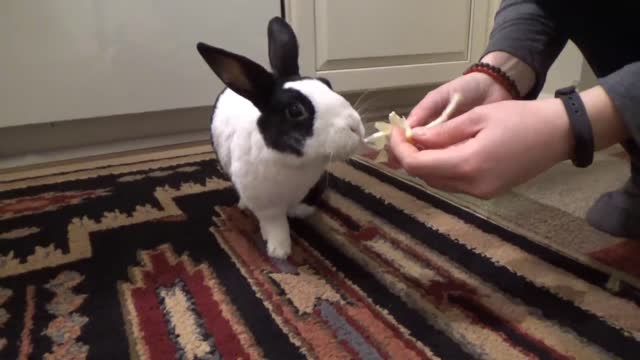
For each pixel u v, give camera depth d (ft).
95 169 3.95
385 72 5.15
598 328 1.87
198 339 1.86
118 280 2.29
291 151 2.17
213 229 2.80
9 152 4.23
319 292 2.15
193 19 4.27
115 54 4.10
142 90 4.26
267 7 4.49
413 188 3.34
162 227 2.84
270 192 2.38
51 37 3.90
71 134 4.36
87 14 3.95
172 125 4.70
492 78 2.30
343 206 3.07
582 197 3.12
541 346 1.78
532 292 2.11
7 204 3.22
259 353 1.77
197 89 4.42
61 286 2.24
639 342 1.78
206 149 4.44
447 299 2.08
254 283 2.23
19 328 1.95
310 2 4.63
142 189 3.46
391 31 5.04
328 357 1.74
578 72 4.74
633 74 1.47
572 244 2.51
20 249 2.60
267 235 2.53
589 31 2.40
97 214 3.04
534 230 2.68
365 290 2.16
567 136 1.51
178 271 2.35
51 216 3.02
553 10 2.40
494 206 3.01
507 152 1.50
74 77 4.04
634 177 2.45
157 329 1.92
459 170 1.54
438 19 5.23
